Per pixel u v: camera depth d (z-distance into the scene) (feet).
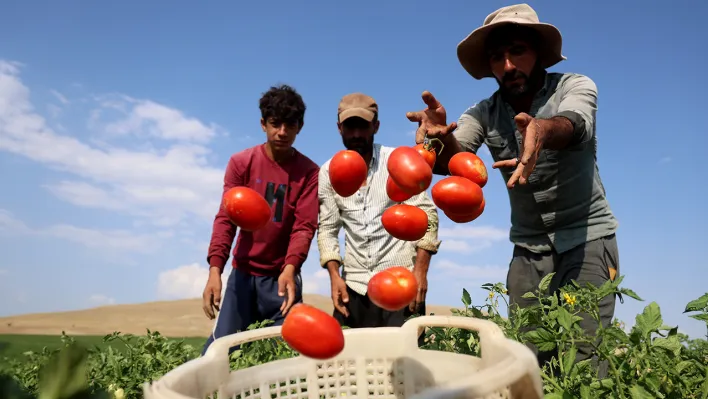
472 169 6.79
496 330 5.18
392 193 6.85
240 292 14.83
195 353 13.87
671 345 6.97
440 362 5.83
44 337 25.07
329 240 15.31
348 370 6.09
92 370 12.05
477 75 14.42
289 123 13.88
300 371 5.89
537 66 12.41
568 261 12.63
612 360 7.07
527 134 8.18
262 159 14.66
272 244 14.70
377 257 14.46
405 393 5.97
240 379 5.33
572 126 9.53
